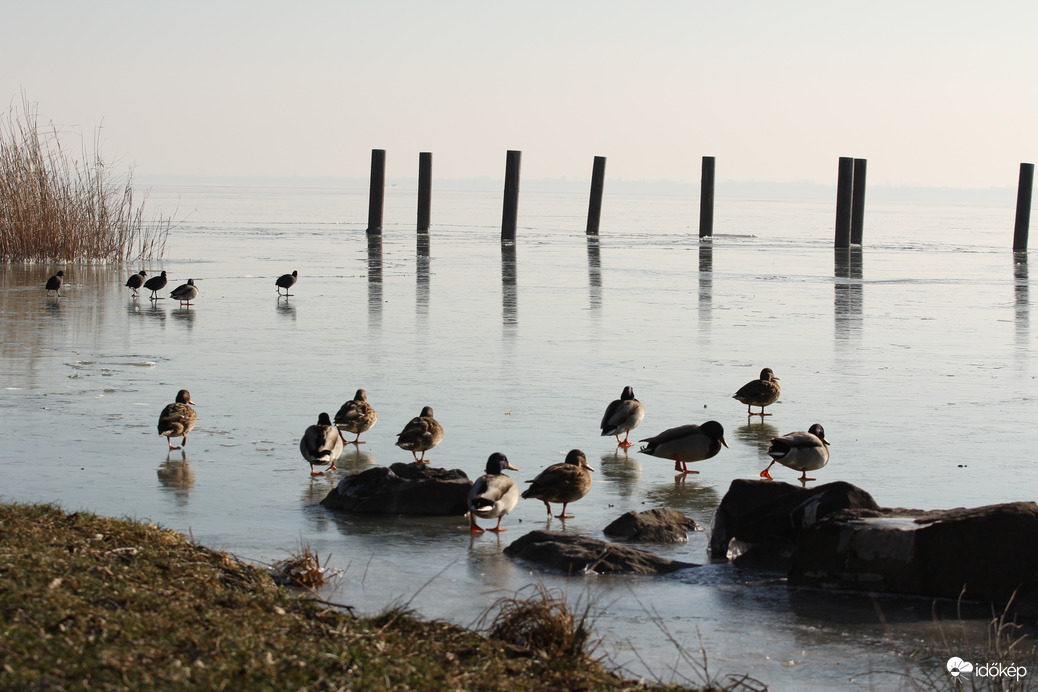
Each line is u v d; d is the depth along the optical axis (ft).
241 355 68.28
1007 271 141.90
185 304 94.17
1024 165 179.42
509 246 173.27
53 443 45.03
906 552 30.19
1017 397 58.18
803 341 77.97
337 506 37.76
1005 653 25.84
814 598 30.17
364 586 29.60
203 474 41.19
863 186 184.03
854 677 24.56
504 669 23.04
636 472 44.24
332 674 21.24
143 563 27.32
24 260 125.29
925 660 25.68
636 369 65.57
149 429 48.16
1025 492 39.86
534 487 36.81
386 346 72.64
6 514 30.17
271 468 42.55
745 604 29.53
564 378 62.13
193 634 22.50
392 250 160.66
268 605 25.67
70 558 26.63
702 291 110.83
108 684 19.48
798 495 34.14
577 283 116.67
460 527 36.40
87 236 129.59
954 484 41.04
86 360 65.21
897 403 56.65
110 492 38.17
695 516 38.37
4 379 58.39
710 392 59.21
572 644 24.80
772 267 142.10
